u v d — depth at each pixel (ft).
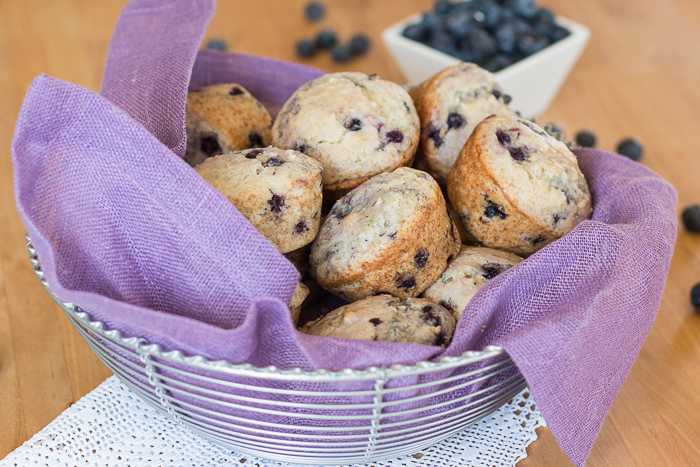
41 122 1.61
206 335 1.54
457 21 2.57
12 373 1.88
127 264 1.66
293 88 2.15
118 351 1.66
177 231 1.61
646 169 1.89
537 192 1.82
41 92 1.60
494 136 1.84
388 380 1.58
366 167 1.87
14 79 2.69
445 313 1.74
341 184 1.89
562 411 1.62
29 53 2.84
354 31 3.11
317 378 1.53
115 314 1.57
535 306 1.70
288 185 1.76
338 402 1.62
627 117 2.62
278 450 1.68
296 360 1.62
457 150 1.96
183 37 1.87
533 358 1.58
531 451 1.77
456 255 1.85
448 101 1.97
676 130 2.56
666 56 2.97
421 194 1.78
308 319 1.86
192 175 1.60
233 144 2.00
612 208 1.85
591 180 1.92
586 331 1.61
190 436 1.78
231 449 1.75
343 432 1.64
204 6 1.92
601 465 1.75
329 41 2.93
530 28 2.58
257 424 1.62
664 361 1.92
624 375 1.69
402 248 1.75
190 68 1.81
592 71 2.85
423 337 1.69
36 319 1.98
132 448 1.77
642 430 1.80
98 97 1.61
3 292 2.03
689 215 2.19
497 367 1.65
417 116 1.94
